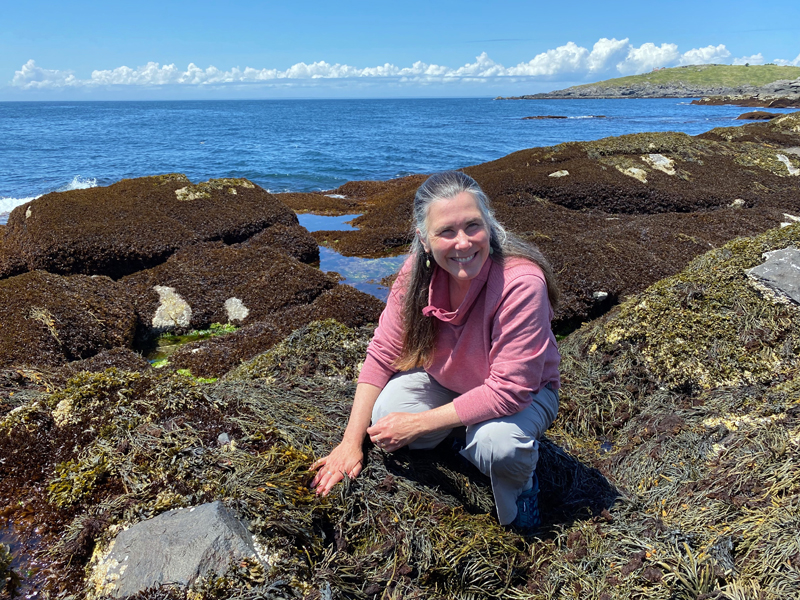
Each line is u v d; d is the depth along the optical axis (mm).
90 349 5133
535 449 2309
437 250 2119
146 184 9398
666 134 12805
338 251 9062
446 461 2705
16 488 2480
